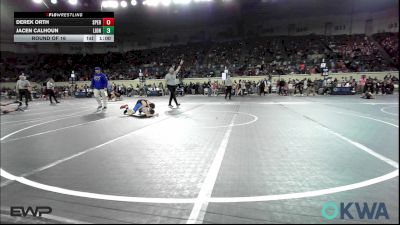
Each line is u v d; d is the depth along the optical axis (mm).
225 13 34969
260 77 29875
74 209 3098
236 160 4816
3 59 36156
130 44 41812
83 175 4184
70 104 19234
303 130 7547
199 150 5547
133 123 9312
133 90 29656
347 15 35531
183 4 31938
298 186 3613
